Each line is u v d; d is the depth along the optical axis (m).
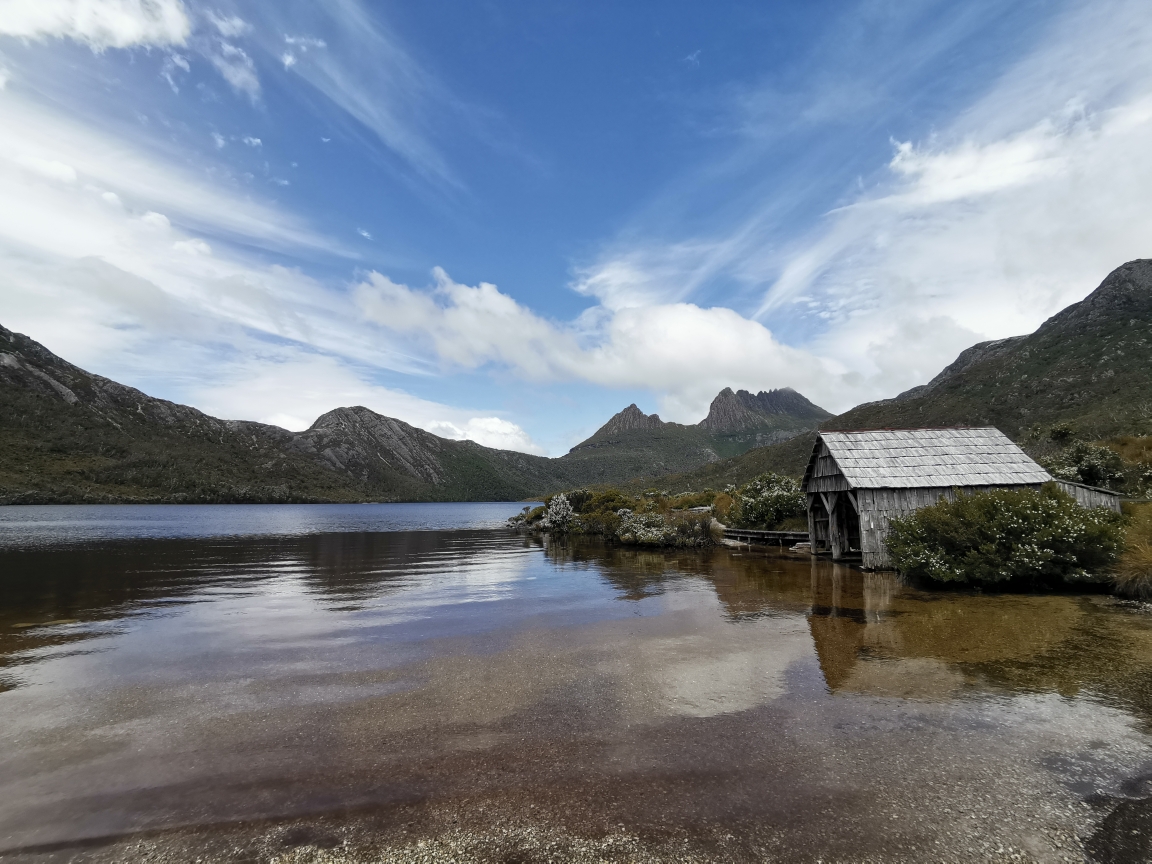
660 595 13.95
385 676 7.79
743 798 4.44
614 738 5.61
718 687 7.08
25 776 4.92
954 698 6.52
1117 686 6.82
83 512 76.88
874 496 16.70
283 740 5.67
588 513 39.78
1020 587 13.08
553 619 11.45
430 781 4.78
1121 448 29.25
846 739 5.49
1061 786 4.59
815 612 11.41
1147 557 11.82
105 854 3.80
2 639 10.08
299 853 3.82
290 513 96.56
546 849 3.83
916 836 3.94
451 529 51.56
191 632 10.59
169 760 5.23
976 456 17.80
